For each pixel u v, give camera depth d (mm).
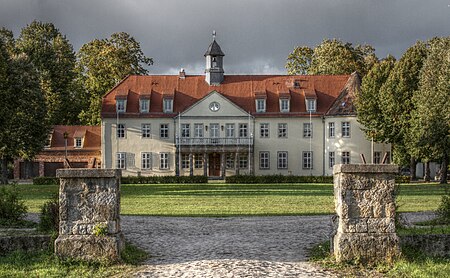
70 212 13734
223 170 71000
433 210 26656
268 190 45656
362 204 13445
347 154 70625
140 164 71812
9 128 55438
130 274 12758
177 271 13047
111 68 81312
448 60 53375
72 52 87438
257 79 75375
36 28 86250
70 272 12930
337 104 71688
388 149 70250
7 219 20078
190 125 71688
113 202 13758
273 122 72188
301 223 22312
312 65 89812
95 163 75875
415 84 60750
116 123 71688
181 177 60406
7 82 55281
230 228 20859
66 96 83750
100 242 13680
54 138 76562
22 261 14008
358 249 13359
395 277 12375
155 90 73688
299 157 72188
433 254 14539
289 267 13320
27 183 63719
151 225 21891
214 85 74562
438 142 54031
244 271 12859
